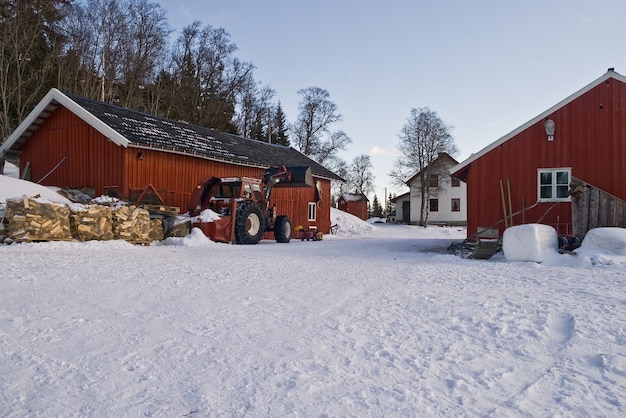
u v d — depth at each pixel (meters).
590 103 12.30
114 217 11.25
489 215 13.13
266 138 52.62
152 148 15.03
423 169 44.94
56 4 30.80
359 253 11.42
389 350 3.65
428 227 38.94
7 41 27.47
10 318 4.13
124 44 35.44
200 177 17.42
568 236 10.57
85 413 2.57
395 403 2.76
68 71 31.48
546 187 12.66
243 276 6.82
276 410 2.63
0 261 7.05
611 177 12.02
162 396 2.79
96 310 4.55
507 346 3.81
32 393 2.80
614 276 6.86
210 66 45.19
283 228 16.25
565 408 2.74
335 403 2.74
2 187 11.70
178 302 5.00
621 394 2.93
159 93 39.31
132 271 6.78
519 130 12.90
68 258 7.83
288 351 3.59
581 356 3.58
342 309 4.94
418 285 6.41
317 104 50.12
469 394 2.90
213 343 3.72
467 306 5.06
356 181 73.81
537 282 6.54
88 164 15.55
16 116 29.45
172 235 12.82
